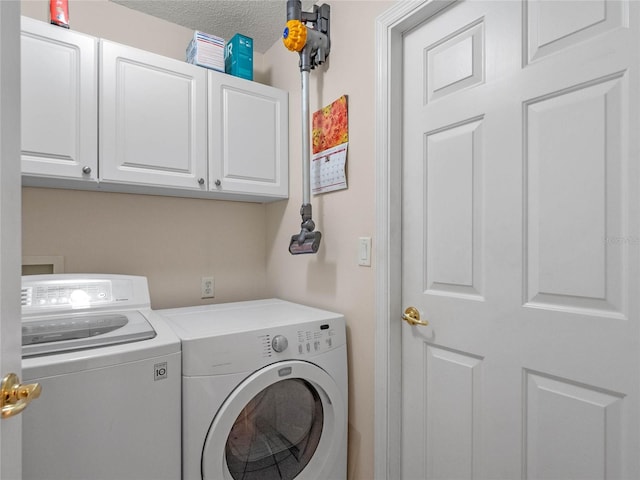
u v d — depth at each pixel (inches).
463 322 43.8
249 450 47.3
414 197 49.9
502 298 39.9
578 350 34.0
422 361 48.9
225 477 43.5
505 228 39.6
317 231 62.4
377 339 51.6
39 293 49.5
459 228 44.4
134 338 40.8
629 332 30.9
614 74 31.8
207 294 74.5
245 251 79.7
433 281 47.7
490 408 41.0
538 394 37.0
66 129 49.3
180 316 55.5
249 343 45.3
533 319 37.2
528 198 37.9
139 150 55.2
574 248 34.3
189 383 40.9
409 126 50.6
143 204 67.3
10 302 22.2
